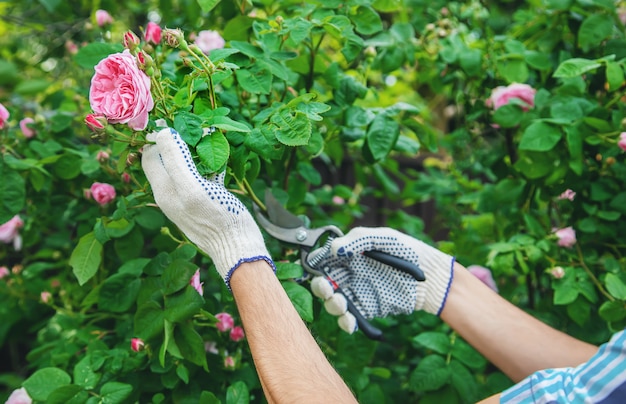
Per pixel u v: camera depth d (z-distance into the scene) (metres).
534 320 1.28
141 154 1.14
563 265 1.71
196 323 1.38
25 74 2.59
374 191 2.50
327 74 1.55
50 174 1.67
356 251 1.26
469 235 2.25
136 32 2.60
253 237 1.03
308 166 1.77
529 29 1.96
